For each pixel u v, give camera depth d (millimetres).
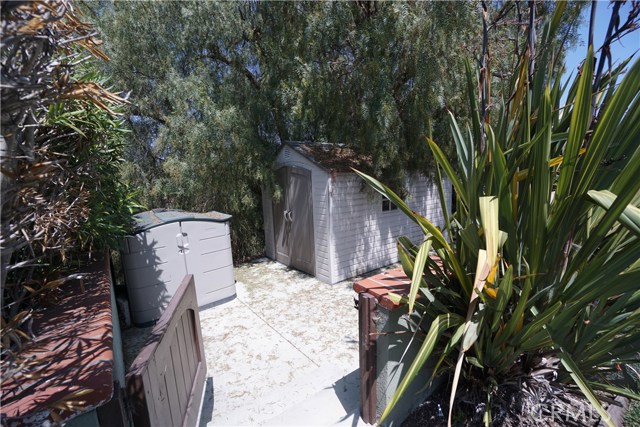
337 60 4805
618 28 1228
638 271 1106
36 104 857
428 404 1934
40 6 849
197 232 4109
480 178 1563
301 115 5207
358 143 4855
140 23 5289
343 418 1987
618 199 1091
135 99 5605
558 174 1462
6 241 878
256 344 3332
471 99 1776
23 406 821
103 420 995
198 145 5203
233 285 4547
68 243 1641
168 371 1546
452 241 1744
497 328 1528
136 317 3756
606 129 1175
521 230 1537
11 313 1349
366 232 5496
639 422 1687
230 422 2244
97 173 1930
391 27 4125
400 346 1775
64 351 1079
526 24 1640
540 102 1501
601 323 1403
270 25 5184
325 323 3766
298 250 5719
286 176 5719
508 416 1645
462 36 3875
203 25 5320
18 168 915
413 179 5633
